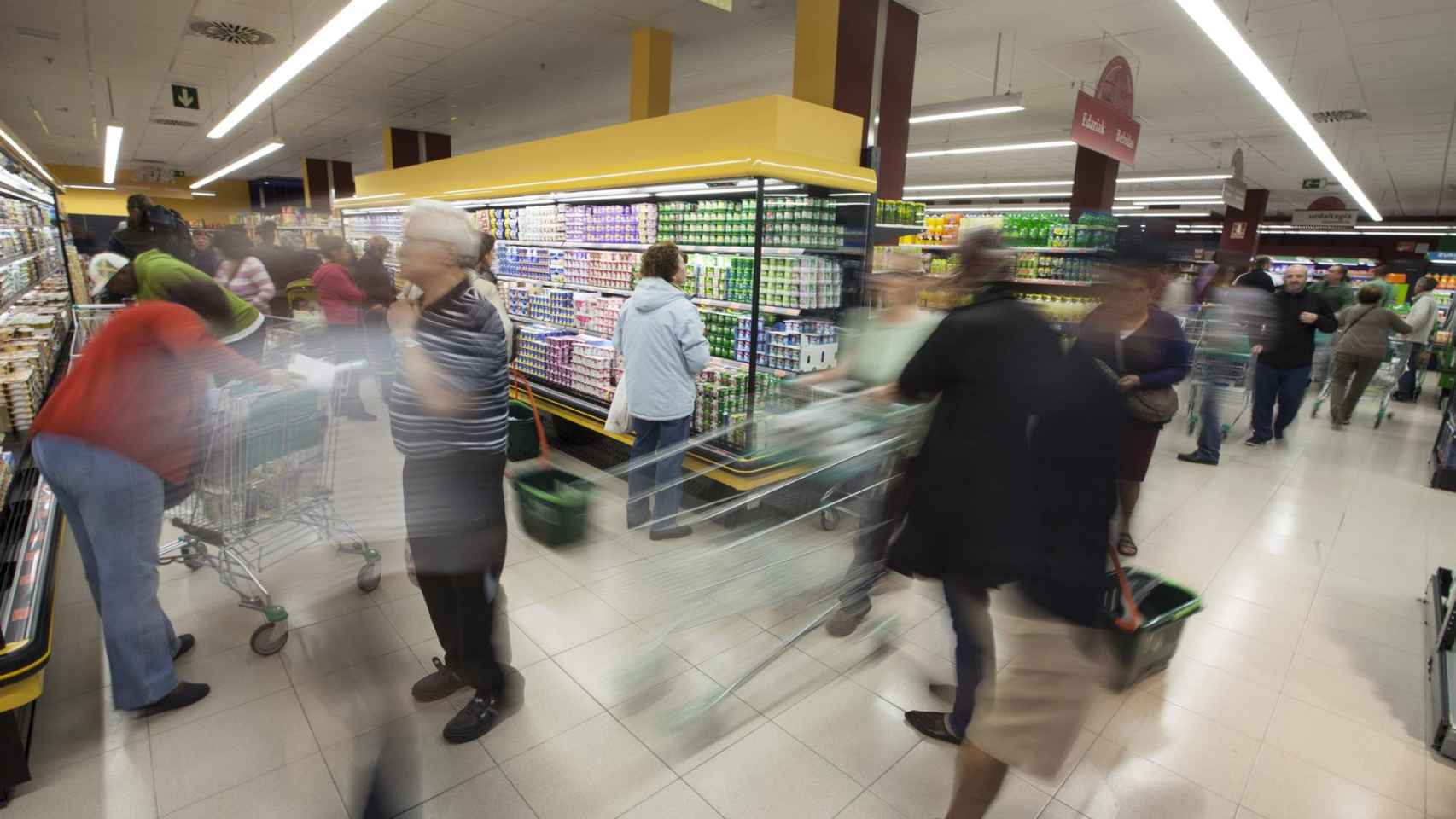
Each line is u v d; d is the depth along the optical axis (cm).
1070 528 107
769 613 130
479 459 132
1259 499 448
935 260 404
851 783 187
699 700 134
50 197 708
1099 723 213
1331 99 778
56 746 196
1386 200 1670
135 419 151
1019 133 1098
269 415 131
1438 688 235
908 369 118
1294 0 513
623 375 352
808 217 370
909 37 549
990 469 107
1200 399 514
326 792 149
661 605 135
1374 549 376
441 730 168
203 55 806
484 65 832
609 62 815
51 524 233
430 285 138
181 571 252
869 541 124
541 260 563
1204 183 1381
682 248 425
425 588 136
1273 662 266
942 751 195
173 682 199
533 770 170
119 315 143
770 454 139
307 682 177
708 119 398
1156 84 766
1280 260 1512
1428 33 566
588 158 492
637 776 175
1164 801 194
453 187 678
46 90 991
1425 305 745
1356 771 211
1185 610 226
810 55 506
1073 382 106
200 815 168
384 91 982
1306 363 559
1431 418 730
